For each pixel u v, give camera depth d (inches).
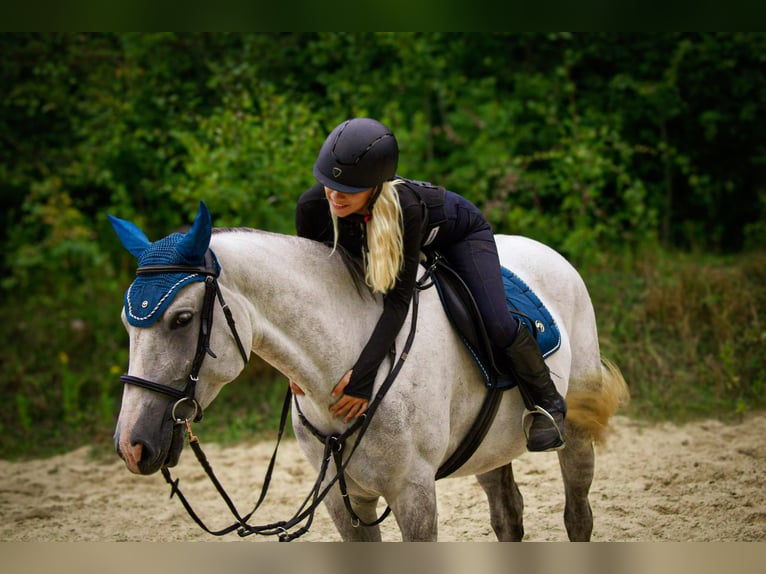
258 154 290.0
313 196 122.8
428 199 123.3
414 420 118.2
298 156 287.4
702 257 333.1
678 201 373.7
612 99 359.3
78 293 341.4
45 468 244.2
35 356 312.7
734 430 230.4
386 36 341.4
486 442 132.6
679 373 263.1
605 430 151.8
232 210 300.2
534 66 372.2
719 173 371.9
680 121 372.5
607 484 202.2
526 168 350.6
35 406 283.1
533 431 131.6
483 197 327.0
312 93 349.4
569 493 152.6
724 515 178.4
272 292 114.3
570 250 318.7
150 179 354.3
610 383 154.9
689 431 235.3
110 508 208.7
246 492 216.1
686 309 287.4
